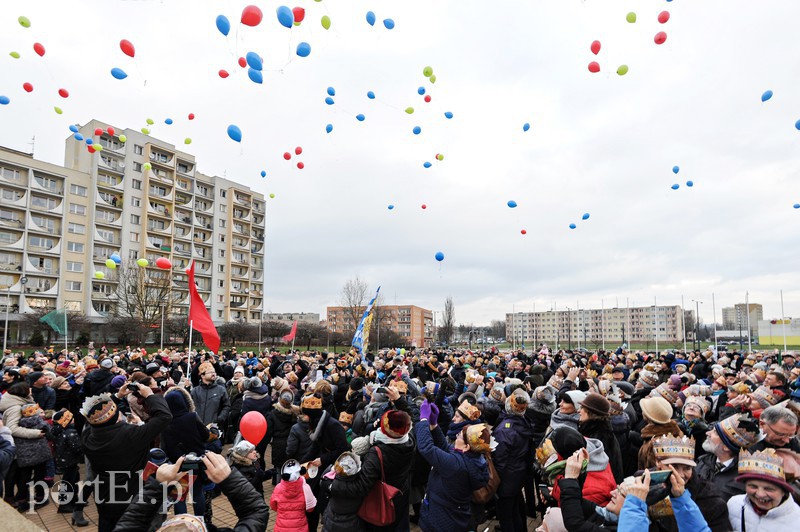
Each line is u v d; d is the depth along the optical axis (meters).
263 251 72.12
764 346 62.91
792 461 3.15
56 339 42.69
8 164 45.94
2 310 45.16
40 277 48.00
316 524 4.78
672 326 117.31
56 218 49.56
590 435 3.94
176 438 4.68
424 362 10.96
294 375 9.23
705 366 11.57
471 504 4.33
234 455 3.76
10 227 46.03
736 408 5.63
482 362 14.42
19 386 6.32
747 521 2.56
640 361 14.53
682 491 2.39
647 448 3.11
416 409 5.85
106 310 51.69
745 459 2.60
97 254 52.00
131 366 11.02
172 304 45.78
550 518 3.15
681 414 6.09
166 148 57.81
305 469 4.48
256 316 70.88
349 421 6.07
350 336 62.03
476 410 4.20
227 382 11.23
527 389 7.52
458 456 3.85
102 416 3.71
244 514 2.41
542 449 3.49
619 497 2.55
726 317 127.50
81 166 52.56
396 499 3.86
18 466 6.16
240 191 68.00
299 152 11.27
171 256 58.00
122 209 53.84
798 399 6.15
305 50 6.92
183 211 60.66
